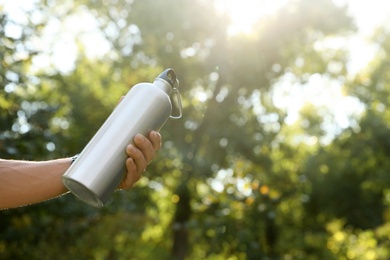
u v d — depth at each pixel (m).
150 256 22.45
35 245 10.25
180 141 15.58
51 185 1.84
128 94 1.95
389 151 22.34
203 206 9.49
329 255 21.81
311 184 21.58
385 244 22.25
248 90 16.61
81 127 16.09
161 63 16.50
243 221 9.59
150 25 15.37
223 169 15.58
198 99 16.52
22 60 6.81
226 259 11.06
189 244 16.23
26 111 7.60
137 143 1.85
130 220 15.27
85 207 10.07
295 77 18.56
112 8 16.45
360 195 22.05
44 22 6.94
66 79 16.41
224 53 15.87
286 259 17.78
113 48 16.59
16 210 8.71
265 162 16.42
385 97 23.31
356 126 22.45
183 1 15.39
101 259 20.28
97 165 1.83
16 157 6.74
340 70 19.81
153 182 15.47
